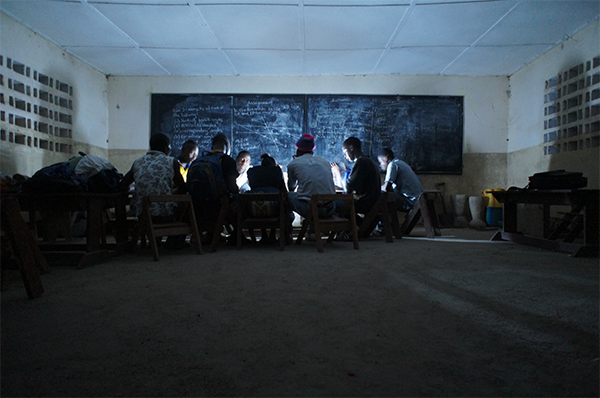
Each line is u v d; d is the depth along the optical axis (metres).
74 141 5.32
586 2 3.87
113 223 3.22
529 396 0.83
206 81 6.20
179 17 4.23
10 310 1.48
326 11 4.09
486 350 1.09
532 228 4.23
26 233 1.67
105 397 0.83
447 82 6.18
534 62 5.46
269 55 5.35
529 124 5.59
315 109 6.16
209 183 3.37
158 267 2.41
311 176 3.54
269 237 3.78
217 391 0.86
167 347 1.12
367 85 6.17
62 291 1.79
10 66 4.16
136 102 6.17
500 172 6.20
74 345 1.13
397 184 4.70
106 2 3.89
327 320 1.36
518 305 1.54
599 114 4.25
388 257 2.76
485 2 3.89
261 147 6.17
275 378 0.92
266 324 1.31
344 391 0.85
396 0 3.86
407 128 6.16
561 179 3.07
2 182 2.86
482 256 2.79
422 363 1.00
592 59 4.30
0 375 0.94
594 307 1.50
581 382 0.89
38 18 4.22
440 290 1.78
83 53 5.24
